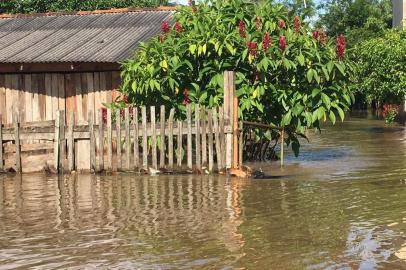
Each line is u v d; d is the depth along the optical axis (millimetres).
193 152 12836
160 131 11961
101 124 12188
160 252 6578
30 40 17281
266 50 12422
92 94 15766
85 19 19031
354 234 7188
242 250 6590
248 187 10477
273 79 13062
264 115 13508
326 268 5941
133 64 13234
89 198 9727
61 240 7141
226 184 10805
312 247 6672
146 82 12734
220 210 8602
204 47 12625
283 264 6086
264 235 7199
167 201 9344
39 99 16125
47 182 11406
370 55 26359
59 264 6227
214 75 12938
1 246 6914
